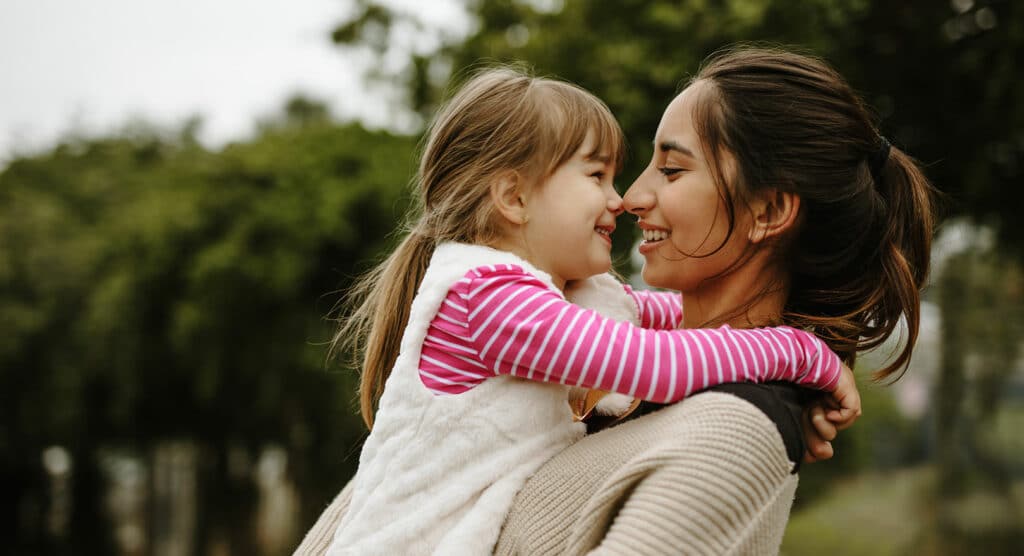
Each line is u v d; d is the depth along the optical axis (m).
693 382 1.08
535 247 1.32
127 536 21.28
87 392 16.69
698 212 1.20
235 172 13.98
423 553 1.11
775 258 1.24
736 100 1.19
